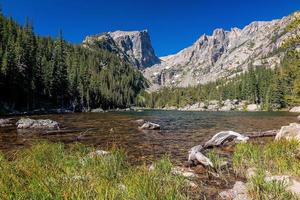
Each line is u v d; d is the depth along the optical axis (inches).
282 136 727.7
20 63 3316.9
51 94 3619.6
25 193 273.0
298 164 449.7
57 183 307.6
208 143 726.5
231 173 473.1
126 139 899.4
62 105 3814.0
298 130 714.8
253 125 1453.0
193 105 6889.8
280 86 4480.8
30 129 1164.5
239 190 381.1
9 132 1052.5
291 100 3029.0
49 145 534.0
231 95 6402.6
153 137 952.9
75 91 4200.3
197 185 399.9
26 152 489.7
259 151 532.7
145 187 306.7
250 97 5634.8
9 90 2967.5
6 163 385.1
